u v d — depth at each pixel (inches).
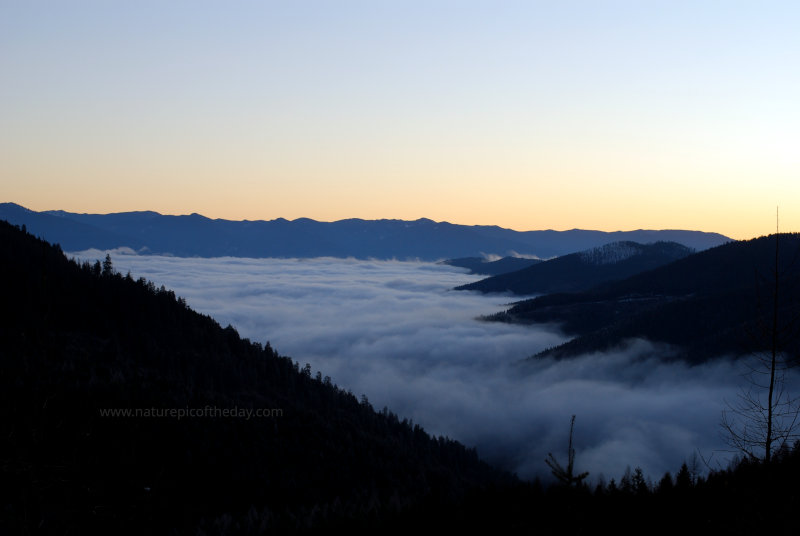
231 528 3508.9
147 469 3838.6
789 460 1843.0
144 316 6589.6
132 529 2810.0
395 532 3058.6
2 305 5639.8
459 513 2935.5
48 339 5393.7
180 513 3543.3
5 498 1754.4
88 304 6353.3
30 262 6614.2
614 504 2053.4
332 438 5196.9
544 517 2380.7
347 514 3631.9
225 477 4138.8
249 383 6018.7
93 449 3533.5
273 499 4106.8
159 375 5270.7
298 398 6245.1
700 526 1804.9
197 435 4424.2
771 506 1707.7
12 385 4192.9
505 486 3230.8
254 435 4753.9
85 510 2181.3
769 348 1456.7
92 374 4790.8
